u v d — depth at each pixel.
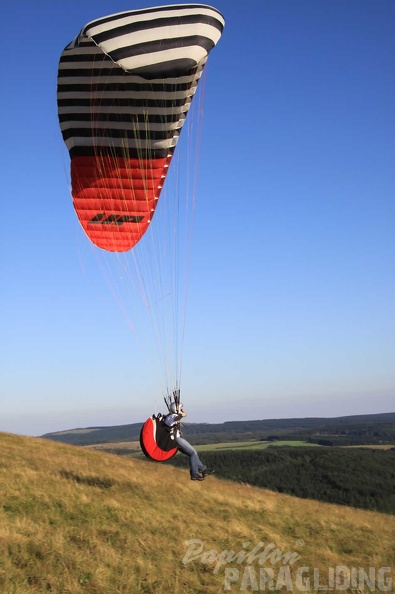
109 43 8.12
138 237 11.48
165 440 8.73
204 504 19.89
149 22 8.15
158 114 9.95
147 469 27.12
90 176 10.74
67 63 9.04
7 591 10.28
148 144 10.43
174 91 9.45
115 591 11.08
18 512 15.05
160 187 11.10
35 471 20.28
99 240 11.32
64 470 21.83
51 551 12.45
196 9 8.33
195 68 8.99
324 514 21.17
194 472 8.69
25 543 12.62
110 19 8.25
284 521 19.22
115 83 9.35
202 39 8.25
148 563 12.83
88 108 9.87
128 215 11.21
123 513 16.72
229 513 19.16
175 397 9.03
